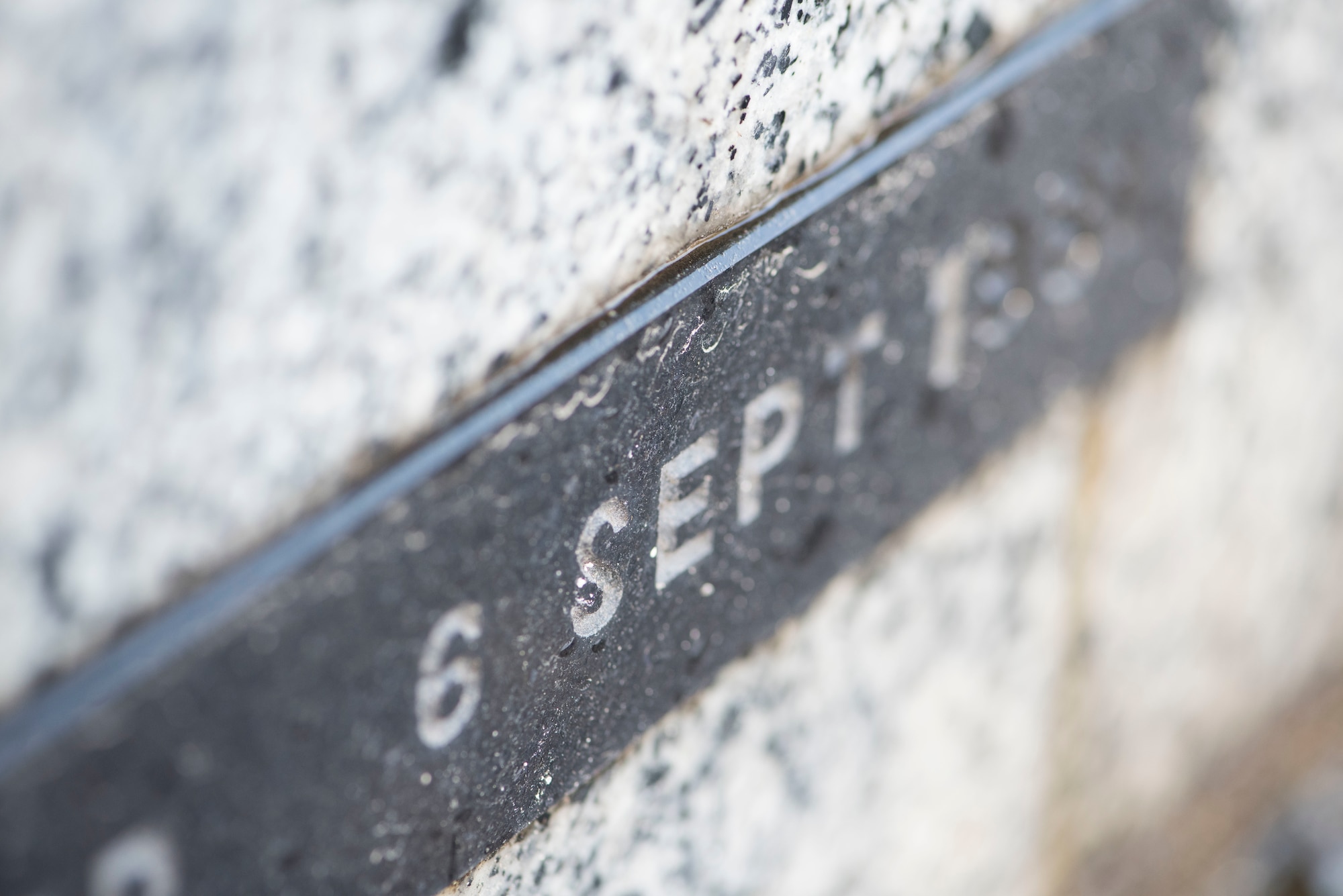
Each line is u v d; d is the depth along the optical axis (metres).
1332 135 0.40
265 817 0.26
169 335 0.25
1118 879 0.49
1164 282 0.38
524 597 0.28
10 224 0.24
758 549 0.31
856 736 0.35
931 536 0.35
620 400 0.29
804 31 0.29
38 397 0.25
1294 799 0.58
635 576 0.30
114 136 0.24
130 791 0.26
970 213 0.33
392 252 0.26
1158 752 0.48
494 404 0.27
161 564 0.25
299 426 0.26
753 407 0.30
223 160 0.25
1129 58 0.34
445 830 0.28
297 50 0.25
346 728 0.27
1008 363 0.35
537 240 0.27
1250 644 0.50
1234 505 0.44
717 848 0.33
